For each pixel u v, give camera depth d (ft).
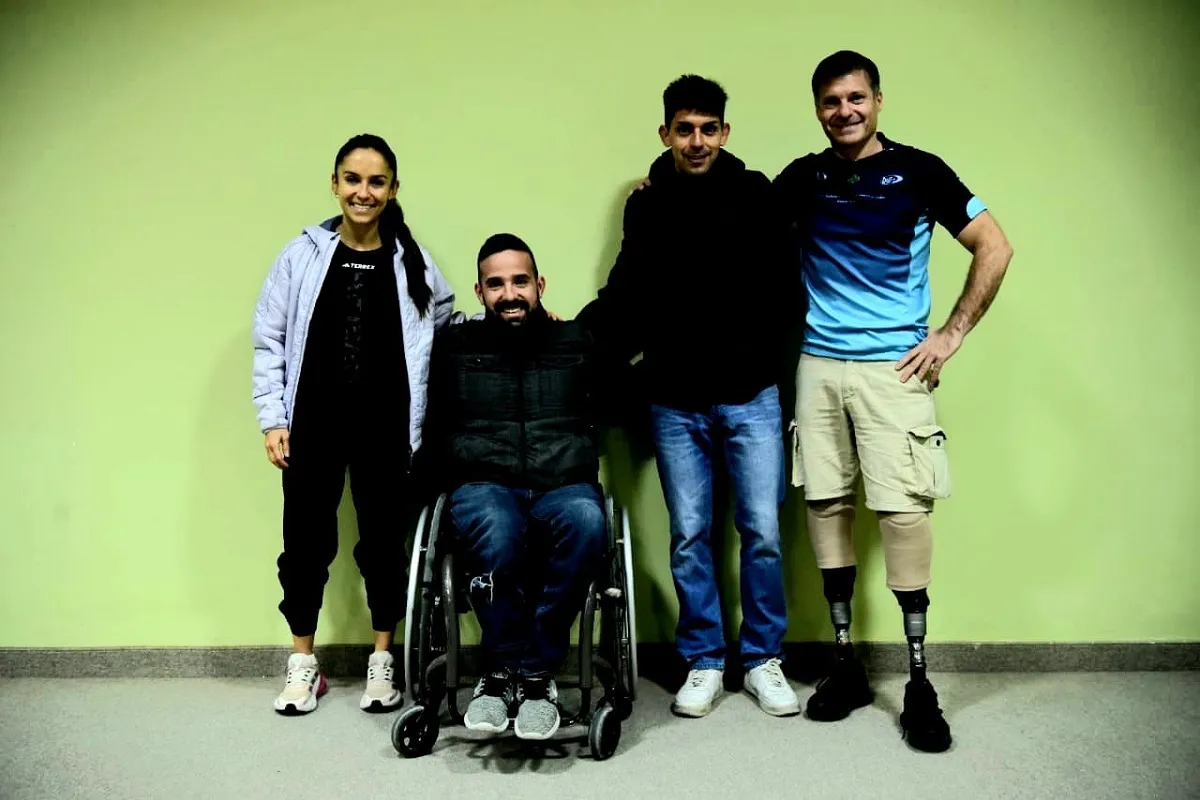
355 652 7.73
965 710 6.81
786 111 7.61
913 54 7.59
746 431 6.83
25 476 7.88
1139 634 7.72
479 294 6.63
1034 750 6.11
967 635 7.74
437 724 6.11
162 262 7.80
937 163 6.32
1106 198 7.62
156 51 7.75
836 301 6.65
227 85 7.74
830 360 6.65
